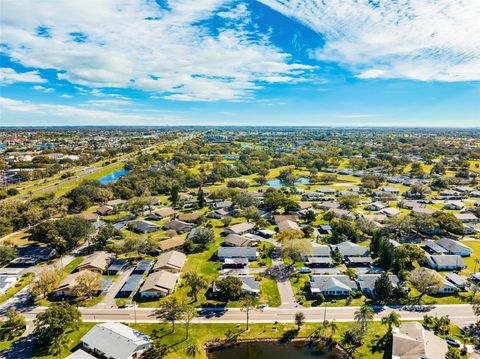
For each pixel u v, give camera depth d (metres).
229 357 81.31
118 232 155.25
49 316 80.38
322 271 122.62
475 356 78.25
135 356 79.56
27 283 114.19
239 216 195.00
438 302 103.44
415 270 113.75
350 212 193.88
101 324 87.25
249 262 131.88
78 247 146.88
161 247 140.75
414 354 78.00
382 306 101.31
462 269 127.06
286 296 106.69
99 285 106.06
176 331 88.94
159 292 105.88
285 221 171.25
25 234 162.12
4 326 89.19
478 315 93.06
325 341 86.56
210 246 148.38
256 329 90.50
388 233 163.88
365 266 128.50
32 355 78.81
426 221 160.62
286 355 81.94
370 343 84.81
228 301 103.50
